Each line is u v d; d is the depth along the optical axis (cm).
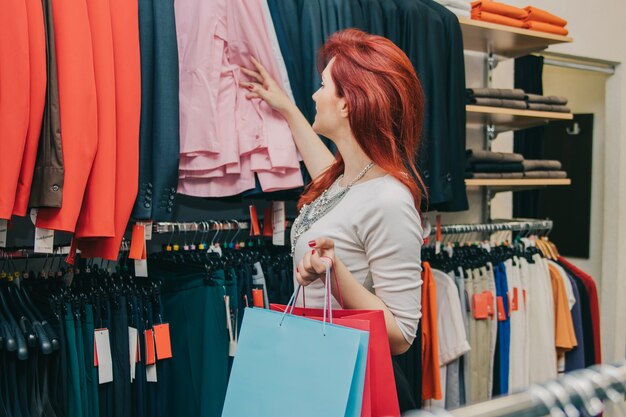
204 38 168
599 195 391
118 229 149
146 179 156
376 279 113
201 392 165
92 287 158
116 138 148
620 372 70
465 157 229
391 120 113
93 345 151
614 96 360
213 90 169
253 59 175
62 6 138
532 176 271
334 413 78
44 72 133
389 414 93
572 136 401
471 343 233
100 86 143
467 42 274
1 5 129
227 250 198
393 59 115
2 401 133
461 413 60
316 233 120
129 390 156
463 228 248
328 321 90
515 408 62
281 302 187
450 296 223
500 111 257
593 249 394
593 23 343
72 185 136
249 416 90
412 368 211
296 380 85
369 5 201
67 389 145
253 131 175
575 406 66
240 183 179
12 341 131
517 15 261
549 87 403
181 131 171
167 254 190
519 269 251
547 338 254
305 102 186
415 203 119
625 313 360
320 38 185
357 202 115
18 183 133
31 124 132
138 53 151
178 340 175
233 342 168
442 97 212
